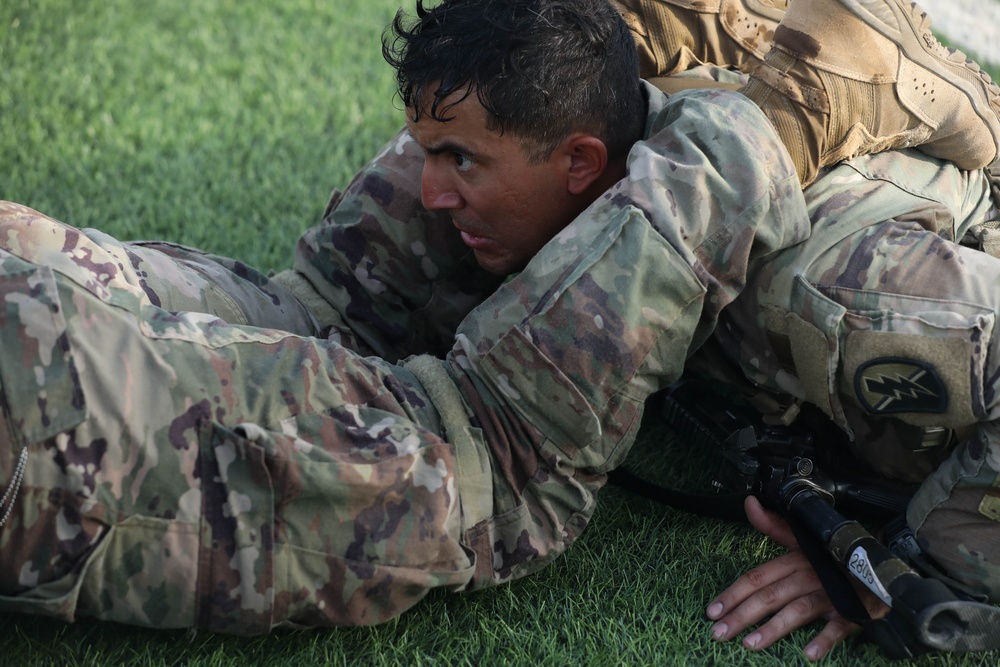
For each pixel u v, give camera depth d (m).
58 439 3.03
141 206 6.28
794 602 3.75
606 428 3.65
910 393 3.58
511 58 3.44
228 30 8.58
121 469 3.10
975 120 4.24
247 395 3.29
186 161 6.75
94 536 3.08
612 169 3.83
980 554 3.62
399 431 3.43
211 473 3.18
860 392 3.70
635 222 3.50
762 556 4.11
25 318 3.03
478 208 3.74
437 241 4.41
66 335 3.05
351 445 3.36
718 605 3.79
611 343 3.47
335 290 4.52
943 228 4.05
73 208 6.14
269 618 3.25
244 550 3.18
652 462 4.72
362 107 7.64
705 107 3.74
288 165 6.81
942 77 4.07
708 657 3.65
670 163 3.60
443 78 3.45
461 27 3.48
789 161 3.73
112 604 3.21
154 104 7.40
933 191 4.14
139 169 6.62
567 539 3.74
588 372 3.49
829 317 3.64
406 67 3.55
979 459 3.55
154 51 8.10
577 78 3.55
